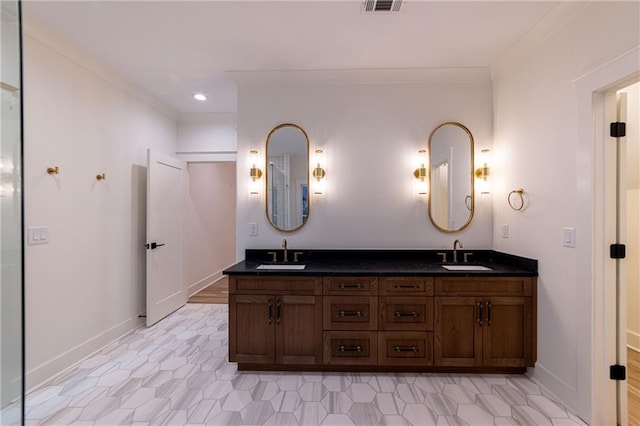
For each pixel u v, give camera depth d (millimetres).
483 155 2744
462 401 1928
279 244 2840
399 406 1880
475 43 2303
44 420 1761
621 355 1693
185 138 3877
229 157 3844
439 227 2766
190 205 4316
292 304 2270
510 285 2189
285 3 1865
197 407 1872
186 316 3475
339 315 2254
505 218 2545
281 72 2744
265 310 2275
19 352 1491
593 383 1701
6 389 1490
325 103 2820
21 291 1497
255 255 2820
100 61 2562
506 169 2527
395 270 2305
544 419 1770
